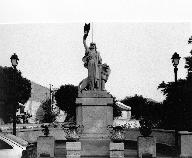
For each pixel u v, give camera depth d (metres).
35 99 57.66
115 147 17.23
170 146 20.75
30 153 16.31
